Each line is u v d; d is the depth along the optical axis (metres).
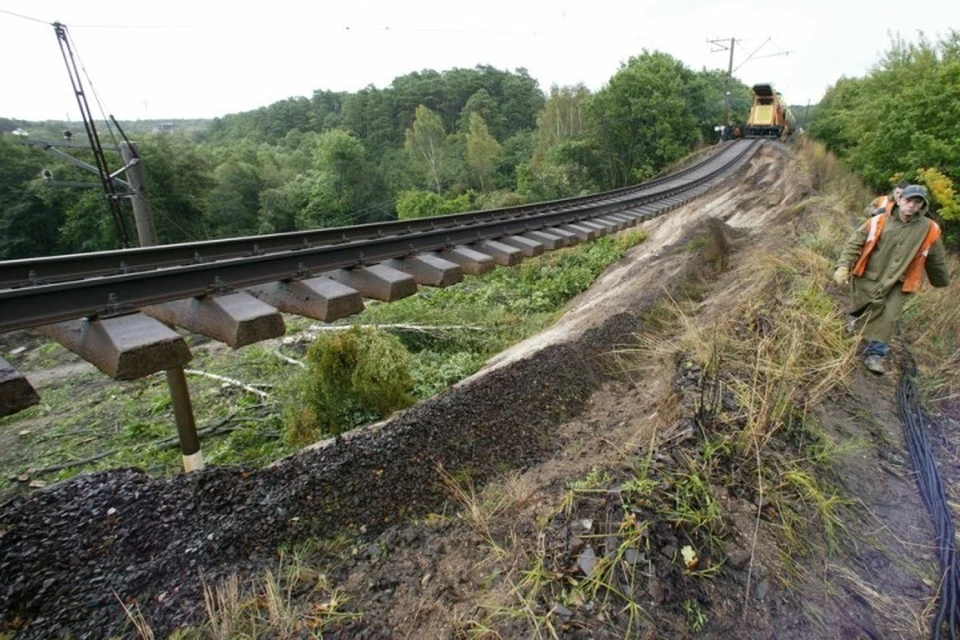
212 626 2.13
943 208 13.65
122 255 3.55
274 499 2.99
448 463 3.59
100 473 3.29
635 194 13.43
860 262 4.05
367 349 5.48
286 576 2.46
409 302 10.19
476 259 5.24
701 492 2.40
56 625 2.21
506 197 32.66
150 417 7.25
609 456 3.07
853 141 23.53
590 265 11.98
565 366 5.02
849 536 2.42
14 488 5.79
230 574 2.48
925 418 3.53
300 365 8.12
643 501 2.31
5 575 2.42
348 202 49.28
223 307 3.13
